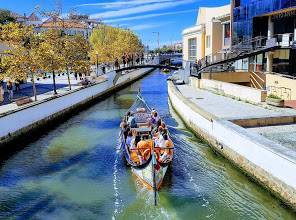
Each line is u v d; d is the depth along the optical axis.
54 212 13.24
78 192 14.82
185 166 17.19
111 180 15.94
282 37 30.86
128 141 17.77
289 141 16.48
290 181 12.56
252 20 36.25
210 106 24.89
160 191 14.31
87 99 35.50
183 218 12.59
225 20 44.50
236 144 16.53
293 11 30.77
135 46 75.50
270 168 13.80
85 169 17.30
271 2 32.59
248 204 13.49
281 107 23.59
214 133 19.16
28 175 16.69
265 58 34.03
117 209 13.32
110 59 58.47
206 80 34.34
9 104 26.02
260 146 14.42
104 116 29.73
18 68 26.41
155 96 41.09
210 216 12.70
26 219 12.80
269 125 19.56
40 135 23.58
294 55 29.83
